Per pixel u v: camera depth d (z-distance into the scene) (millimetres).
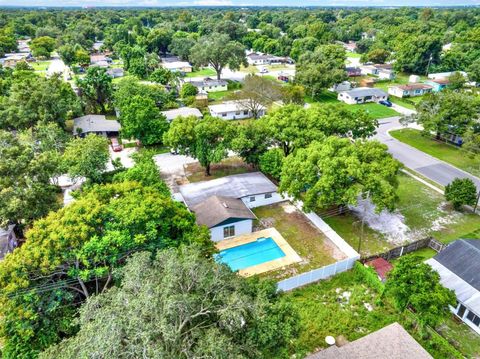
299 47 116875
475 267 26531
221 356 13453
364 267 28266
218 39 87938
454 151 52312
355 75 98750
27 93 50562
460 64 101375
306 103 76250
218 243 32344
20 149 32844
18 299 20156
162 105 67375
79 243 21531
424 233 34250
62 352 14992
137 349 13047
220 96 79938
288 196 37375
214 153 41531
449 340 23328
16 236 32656
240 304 15484
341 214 37344
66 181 44281
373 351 20312
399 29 135000
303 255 30969
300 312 25047
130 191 26562
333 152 33781
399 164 34938
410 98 79875
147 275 16328
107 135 57500
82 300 23359
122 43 124500
